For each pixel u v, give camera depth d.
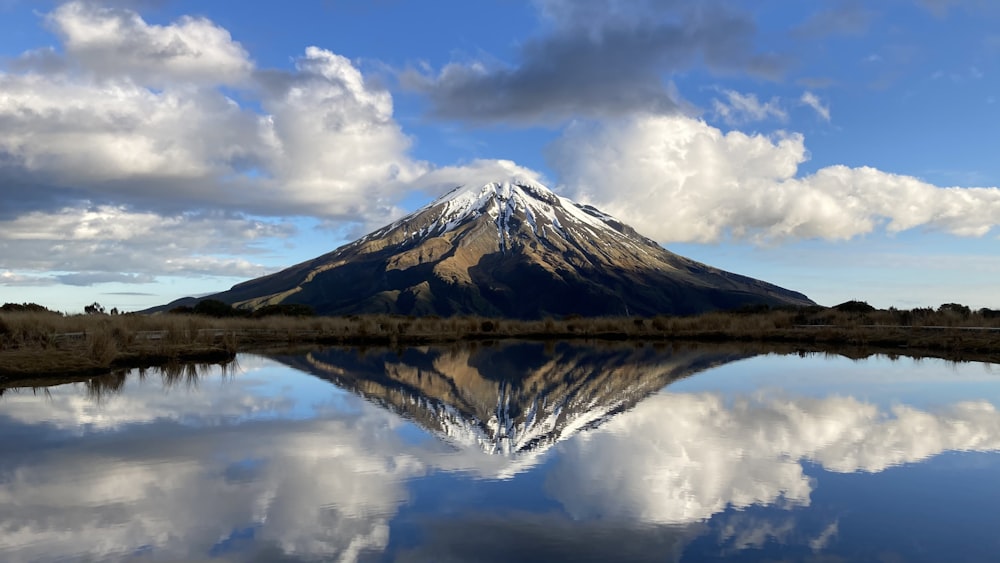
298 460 13.30
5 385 24.62
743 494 11.07
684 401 21.09
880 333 50.78
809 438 15.40
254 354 40.41
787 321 64.38
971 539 8.98
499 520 9.77
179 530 9.37
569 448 14.47
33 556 8.46
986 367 31.47
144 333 42.59
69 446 14.47
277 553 8.53
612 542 8.91
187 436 15.58
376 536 9.14
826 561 8.25
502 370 31.33
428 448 14.44
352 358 37.94
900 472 12.38
